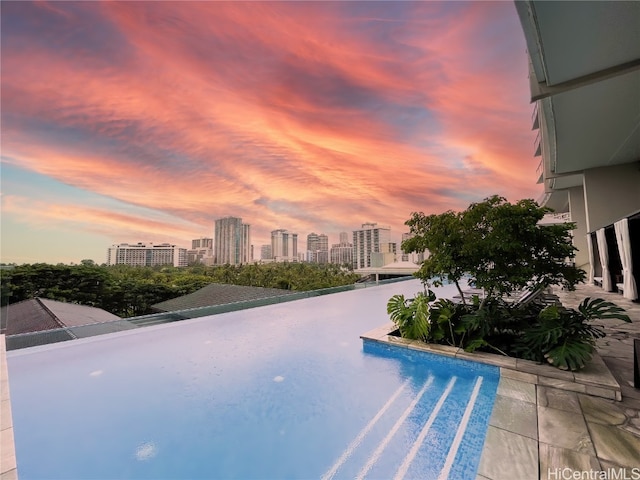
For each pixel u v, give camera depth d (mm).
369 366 4301
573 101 6633
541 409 2732
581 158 10234
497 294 4945
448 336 4480
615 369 3430
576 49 4609
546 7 3857
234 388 3756
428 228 4621
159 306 23703
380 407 3174
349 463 2383
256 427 2926
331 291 12242
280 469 2371
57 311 11992
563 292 10055
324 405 3271
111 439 2803
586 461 2053
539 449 2197
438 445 2496
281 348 5258
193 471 2391
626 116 7324
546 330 3662
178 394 3639
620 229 7961
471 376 3799
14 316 10258
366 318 7691
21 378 4156
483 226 4156
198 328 6688
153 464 2479
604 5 3805
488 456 2158
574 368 3248
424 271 4594
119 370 4387
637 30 4211
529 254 4051
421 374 3975
